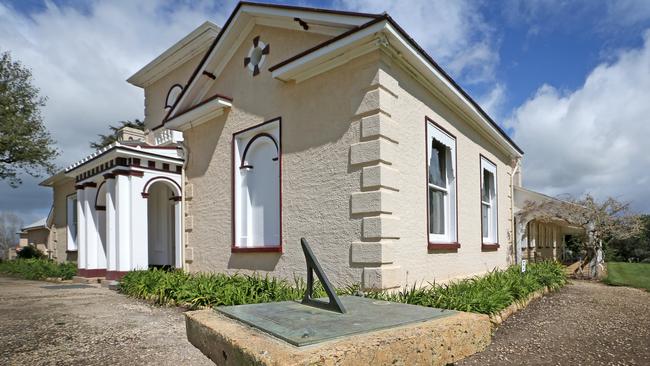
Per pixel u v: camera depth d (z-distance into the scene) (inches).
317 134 278.7
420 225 281.6
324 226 266.8
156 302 309.4
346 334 88.3
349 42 249.0
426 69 279.0
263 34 332.2
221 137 366.0
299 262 281.7
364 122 249.6
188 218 396.8
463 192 369.4
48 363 169.8
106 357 176.4
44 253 935.7
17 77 866.8
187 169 407.5
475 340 109.1
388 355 86.2
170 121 398.6
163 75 645.9
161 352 182.4
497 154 482.3
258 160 338.6
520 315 278.5
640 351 201.3
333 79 272.2
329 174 267.9
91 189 501.4
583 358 188.9
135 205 416.8
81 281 492.1
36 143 865.5
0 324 241.1
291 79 299.4
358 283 241.1
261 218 329.4
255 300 238.2
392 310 114.0
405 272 257.8
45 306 303.9
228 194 353.4
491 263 435.5
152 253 569.9
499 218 478.6
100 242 495.2
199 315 118.0
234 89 356.2
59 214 844.6
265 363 75.4
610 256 1071.6
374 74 248.4
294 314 108.8
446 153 348.2
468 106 349.7
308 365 73.9
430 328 97.7
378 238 236.5
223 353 93.9
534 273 405.1
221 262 352.5
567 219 657.0
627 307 330.0
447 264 323.6
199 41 560.1
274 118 313.1
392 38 242.4
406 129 272.7
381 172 239.9
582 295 396.8
